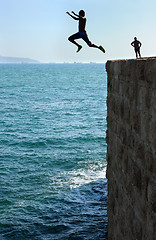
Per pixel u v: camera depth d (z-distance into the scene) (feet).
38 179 60.95
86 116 138.72
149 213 16.43
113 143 26.32
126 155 21.52
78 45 27.22
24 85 324.80
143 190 17.44
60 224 43.60
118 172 24.43
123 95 22.18
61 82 378.53
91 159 72.79
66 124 119.24
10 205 50.06
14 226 43.50
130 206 20.58
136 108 18.61
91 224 43.11
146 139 16.72
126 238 21.86
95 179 60.34
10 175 63.05
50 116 138.41
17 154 78.23
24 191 55.36
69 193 54.29
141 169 17.79
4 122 122.72
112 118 26.58
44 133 102.42
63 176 62.49
